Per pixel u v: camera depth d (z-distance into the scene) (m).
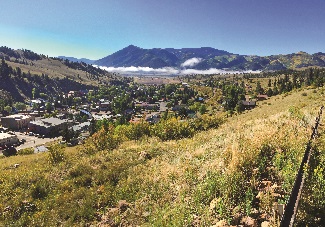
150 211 12.67
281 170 10.92
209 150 18.14
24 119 184.62
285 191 9.46
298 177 8.75
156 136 40.06
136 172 18.97
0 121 184.00
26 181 20.94
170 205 12.27
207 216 9.67
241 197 9.98
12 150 80.69
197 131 40.94
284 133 15.14
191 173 14.26
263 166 11.56
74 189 18.00
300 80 183.88
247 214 8.91
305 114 21.86
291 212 7.25
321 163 10.34
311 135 13.90
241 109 110.44
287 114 23.25
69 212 14.85
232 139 18.31
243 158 11.96
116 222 12.59
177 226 9.89
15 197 18.06
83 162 23.67
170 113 186.25
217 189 11.10
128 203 14.39
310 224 7.49
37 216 15.03
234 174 11.07
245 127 23.41
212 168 13.49
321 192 8.41
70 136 123.31
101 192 16.67
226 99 198.25
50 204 16.38
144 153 23.31
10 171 27.52
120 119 148.38
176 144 26.56
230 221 8.77
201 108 161.38
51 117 192.75
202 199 11.14
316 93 60.31
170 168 17.16
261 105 85.50
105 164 21.95
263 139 13.95
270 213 8.63
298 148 12.26
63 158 29.92
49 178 20.89
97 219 13.82
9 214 15.88
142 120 46.84
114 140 35.41
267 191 9.66
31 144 134.38
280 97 91.25
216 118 46.25
